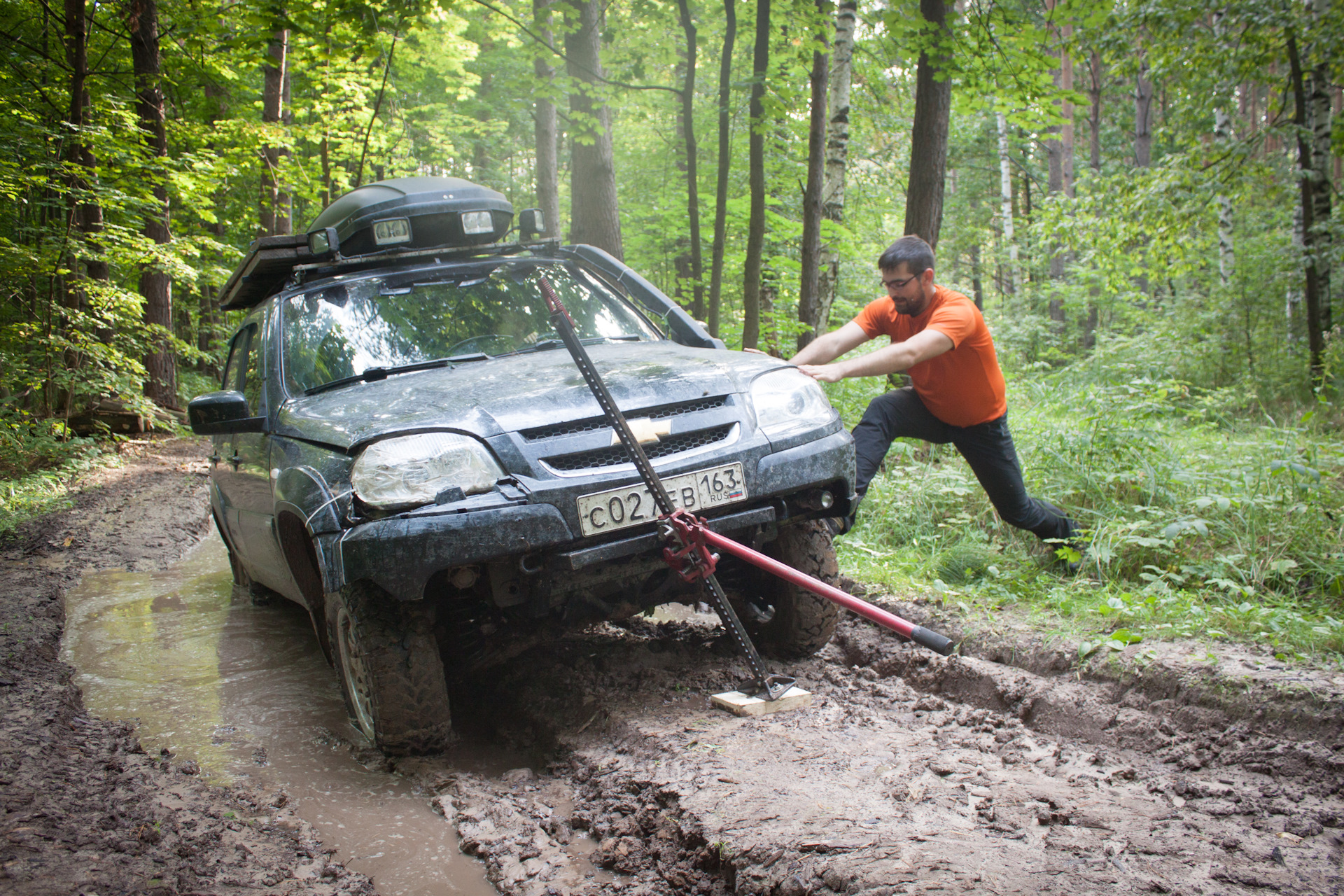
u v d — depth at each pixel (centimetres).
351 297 393
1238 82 1085
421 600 289
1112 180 1135
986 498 531
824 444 328
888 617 257
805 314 746
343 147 1597
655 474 282
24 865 223
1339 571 382
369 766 302
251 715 355
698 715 307
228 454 464
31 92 1178
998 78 714
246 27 1395
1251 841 207
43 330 1098
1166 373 1052
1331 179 1062
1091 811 224
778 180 1174
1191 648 316
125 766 298
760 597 372
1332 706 258
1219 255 1336
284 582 404
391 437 280
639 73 880
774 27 877
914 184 666
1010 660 347
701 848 221
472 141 2377
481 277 414
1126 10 1063
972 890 185
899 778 251
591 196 962
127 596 557
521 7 1541
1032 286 2134
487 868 236
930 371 415
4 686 375
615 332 410
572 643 400
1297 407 901
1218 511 456
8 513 760
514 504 276
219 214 1764
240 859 236
